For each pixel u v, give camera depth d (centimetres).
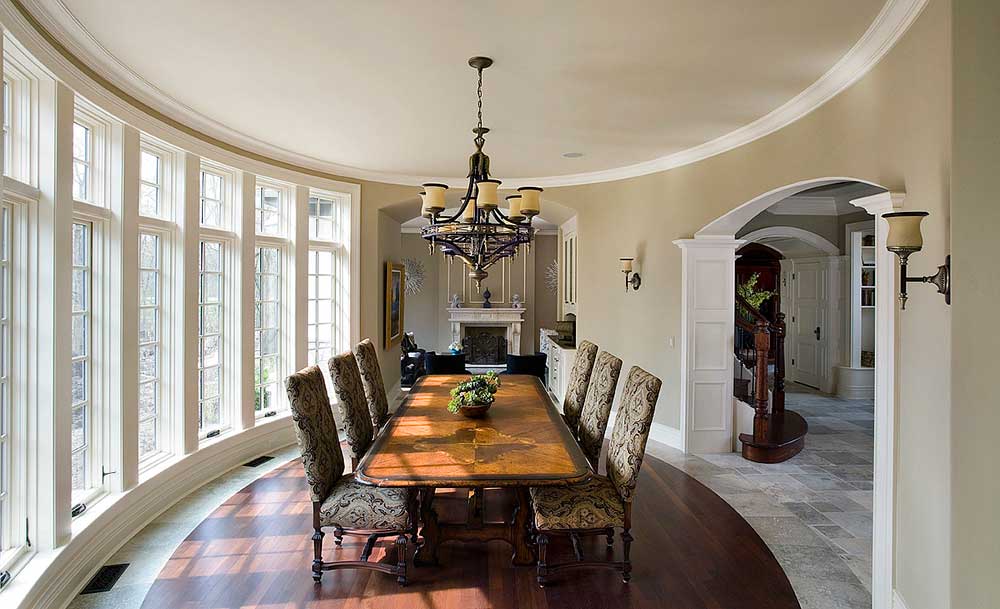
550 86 376
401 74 356
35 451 276
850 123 340
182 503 415
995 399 162
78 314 335
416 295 1194
